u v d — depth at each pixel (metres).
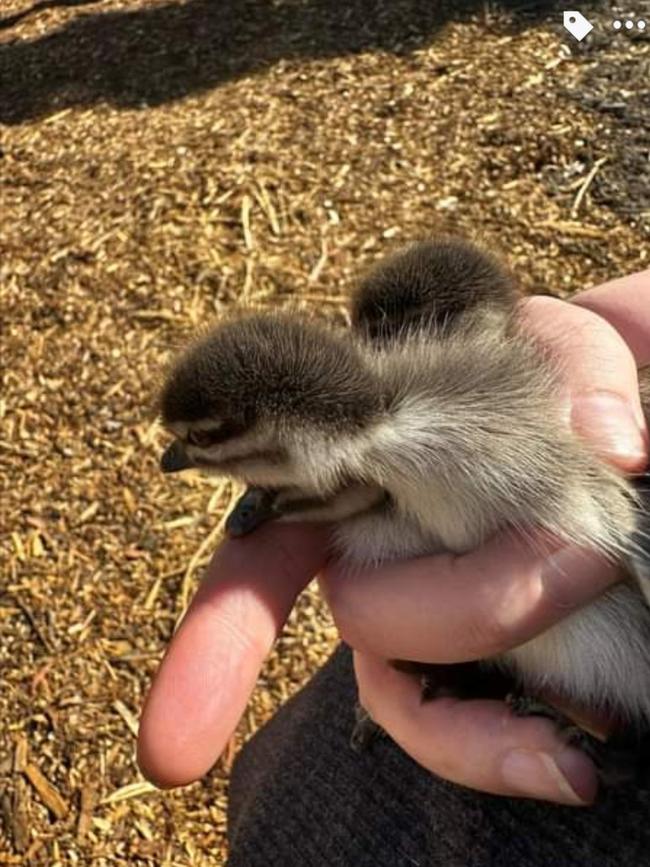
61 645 0.37
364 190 0.49
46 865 0.33
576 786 0.16
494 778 0.16
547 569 0.15
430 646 0.15
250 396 0.16
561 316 0.18
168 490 0.41
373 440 0.15
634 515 0.15
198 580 0.38
